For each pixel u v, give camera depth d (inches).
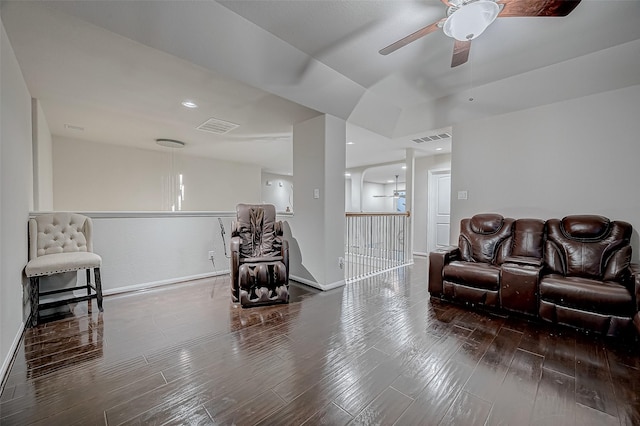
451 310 114.1
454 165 158.9
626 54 102.7
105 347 81.0
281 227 143.1
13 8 68.4
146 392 61.6
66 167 191.8
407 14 86.6
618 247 102.5
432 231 252.7
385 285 151.9
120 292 132.0
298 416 55.0
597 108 117.0
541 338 89.0
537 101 129.4
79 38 80.9
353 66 117.3
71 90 114.3
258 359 75.6
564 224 115.6
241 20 88.0
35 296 94.3
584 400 60.0
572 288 93.1
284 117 146.9
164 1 76.1
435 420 54.2
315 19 89.0
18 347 80.3
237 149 227.1
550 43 101.6
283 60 106.1
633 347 82.9
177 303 119.0
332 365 72.9
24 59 90.1
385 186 459.5
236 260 121.6
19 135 89.6
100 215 126.9
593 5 82.4
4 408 55.9
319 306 118.0
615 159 113.4
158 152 234.8
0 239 66.3
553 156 127.6
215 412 55.8
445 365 73.4
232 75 102.7
